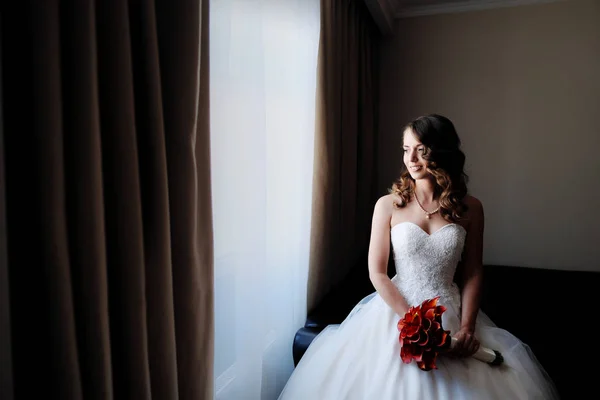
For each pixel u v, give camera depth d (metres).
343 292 2.44
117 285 0.84
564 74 3.11
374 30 3.29
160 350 0.94
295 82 1.99
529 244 3.31
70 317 0.72
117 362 0.86
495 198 3.35
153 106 0.88
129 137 0.81
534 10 3.13
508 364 1.42
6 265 0.67
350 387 1.34
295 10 1.95
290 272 2.01
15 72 0.69
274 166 1.83
